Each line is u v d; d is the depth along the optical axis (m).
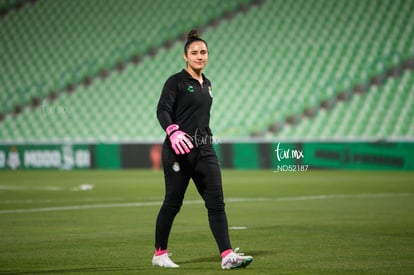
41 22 137.50
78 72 126.56
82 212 44.91
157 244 24.33
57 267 24.12
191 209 46.31
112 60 126.12
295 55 112.25
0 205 50.22
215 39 121.06
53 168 108.75
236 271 23.03
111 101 120.75
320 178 78.00
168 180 24.31
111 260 25.67
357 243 29.67
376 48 106.00
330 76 106.31
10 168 111.56
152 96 117.75
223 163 99.88
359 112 100.12
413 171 87.50
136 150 104.44
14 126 124.06
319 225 36.44
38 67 131.00
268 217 40.72
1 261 25.48
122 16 131.75
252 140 97.69
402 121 96.38
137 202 52.41
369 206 47.06
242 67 115.25
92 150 106.69
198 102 24.06
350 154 91.94
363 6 112.38
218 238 23.64
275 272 22.73
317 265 24.09
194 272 22.95
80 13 135.88
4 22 140.62
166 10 128.62
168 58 122.38
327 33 112.19
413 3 108.94
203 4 126.00
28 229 35.88
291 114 104.81
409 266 23.81
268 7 121.06
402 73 101.50
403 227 35.31
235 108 110.62
